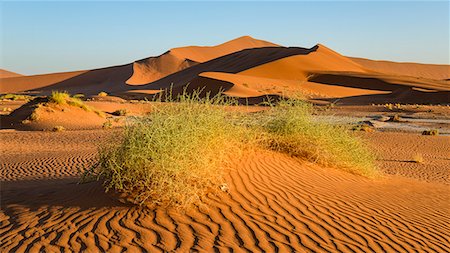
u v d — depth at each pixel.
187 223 6.33
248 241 5.84
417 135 28.08
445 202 9.38
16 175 11.74
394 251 5.93
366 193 9.27
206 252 5.45
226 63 155.50
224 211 6.84
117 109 44.75
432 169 15.82
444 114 49.12
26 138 21.67
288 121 12.29
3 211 7.19
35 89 158.88
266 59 151.62
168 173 7.36
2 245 5.64
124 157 7.88
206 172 7.81
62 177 11.27
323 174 10.58
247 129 11.45
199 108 9.19
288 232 6.25
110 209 6.86
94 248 5.49
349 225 6.80
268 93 80.56
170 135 7.71
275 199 7.64
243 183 8.23
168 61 169.75
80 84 164.00
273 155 11.08
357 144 12.78
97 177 8.66
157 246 5.57
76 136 22.70
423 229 7.03
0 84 162.25
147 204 6.91
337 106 62.56
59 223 6.38
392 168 15.68
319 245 5.89
